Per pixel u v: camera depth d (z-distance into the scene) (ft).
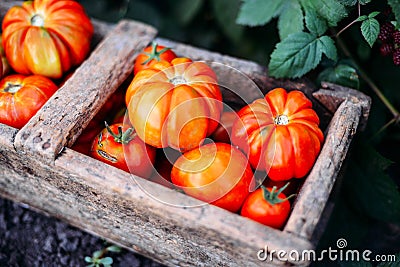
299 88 2.77
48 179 2.63
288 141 2.45
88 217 2.81
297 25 2.72
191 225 2.33
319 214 2.32
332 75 2.81
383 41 2.66
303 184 2.48
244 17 2.83
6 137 2.51
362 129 2.75
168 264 2.87
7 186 2.94
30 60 2.73
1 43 2.86
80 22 2.80
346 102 2.66
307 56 2.71
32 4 2.80
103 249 2.99
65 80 2.87
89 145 2.68
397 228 3.09
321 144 2.56
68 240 3.02
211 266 2.61
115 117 2.82
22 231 3.06
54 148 2.45
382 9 2.71
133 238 2.77
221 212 2.32
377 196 2.98
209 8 3.39
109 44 2.85
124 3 3.41
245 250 2.31
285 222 2.39
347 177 3.03
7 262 2.99
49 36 2.72
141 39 2.88
